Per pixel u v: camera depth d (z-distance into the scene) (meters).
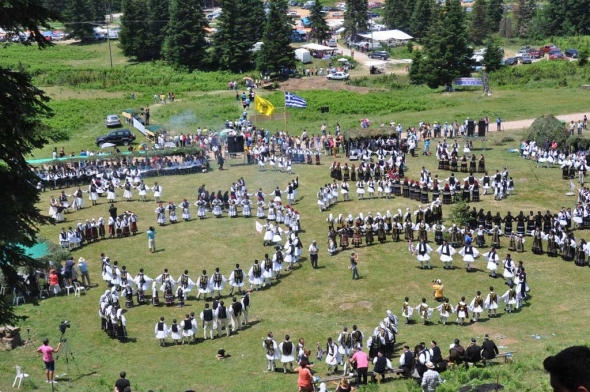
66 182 69.31
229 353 37.28
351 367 33.75
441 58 114.19
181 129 94.88
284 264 49.56
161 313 43.00
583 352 5.84
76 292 45.69
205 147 82.31
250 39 132.38
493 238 51.50
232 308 39.72
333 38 167.62
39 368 34.97
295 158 76.06
